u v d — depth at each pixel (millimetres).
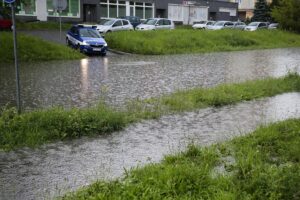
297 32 56125
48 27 41906
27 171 6879
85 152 7863
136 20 47438
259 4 75125
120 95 14055
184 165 6398
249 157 6812
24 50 24922
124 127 9664
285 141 8094
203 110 11703
